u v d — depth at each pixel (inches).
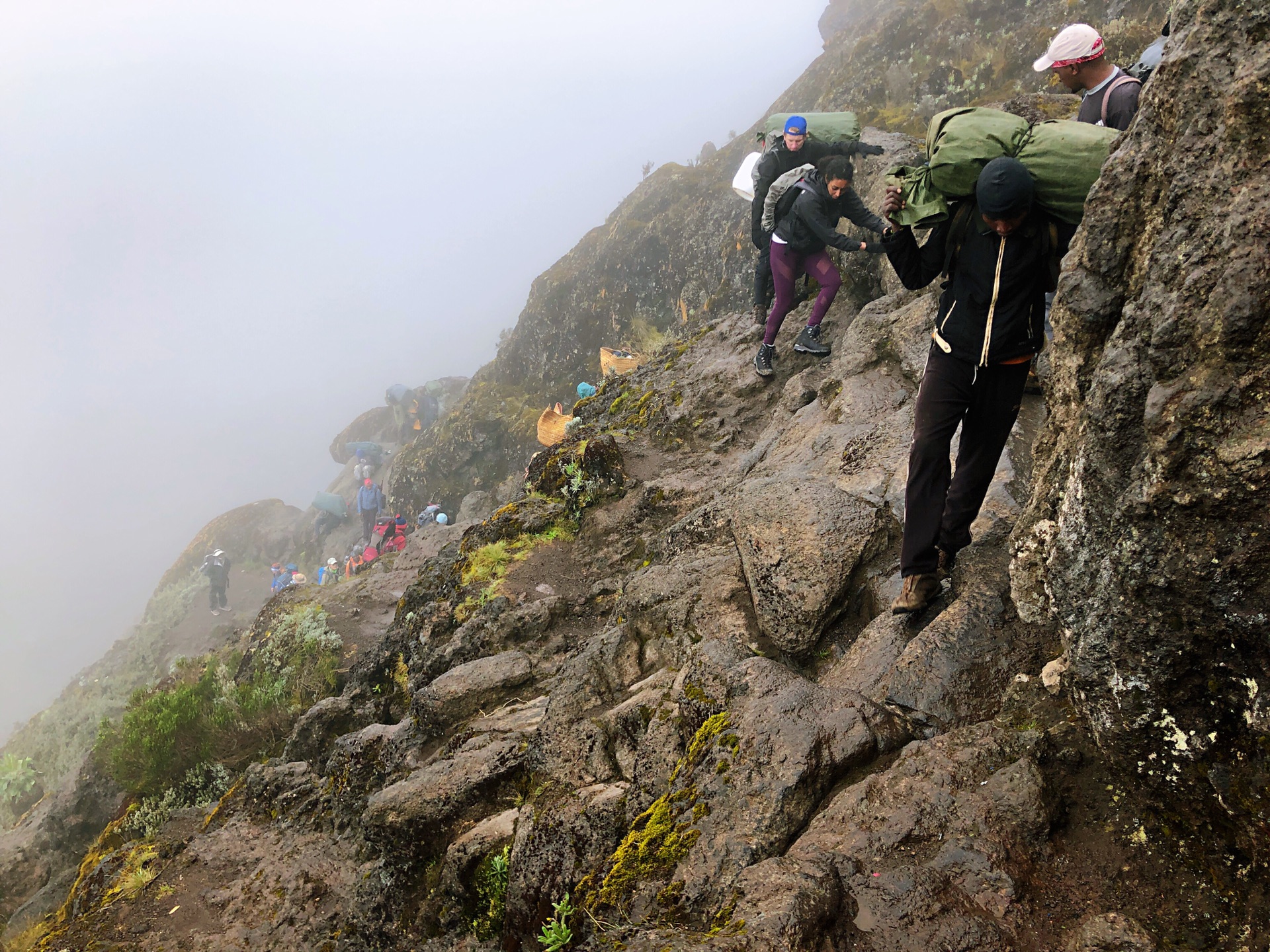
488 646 237.1
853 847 85.6
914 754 96.5
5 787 607.2
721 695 118.7
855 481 170.4
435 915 159.0
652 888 95.7
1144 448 78.6
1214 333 71.4
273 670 390.6
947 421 116.3
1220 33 76.3
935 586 123.0
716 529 179.5
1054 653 107.1
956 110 109.2
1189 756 75.7
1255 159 71.4
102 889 243.6
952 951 72.4
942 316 114.6
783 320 295.0
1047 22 538.3
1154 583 75.4
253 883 217.2
